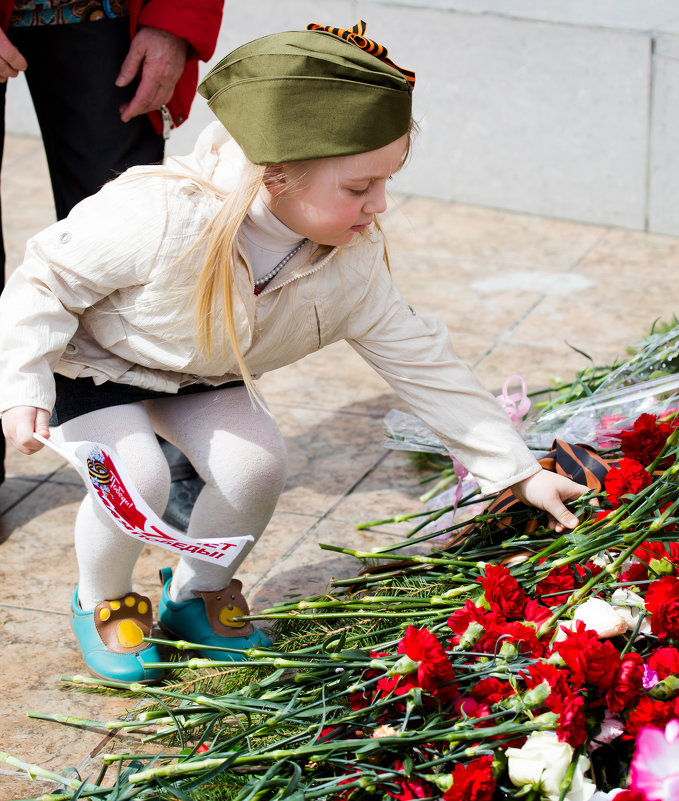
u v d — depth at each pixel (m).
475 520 2.47
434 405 2.41
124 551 2.41
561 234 5.18
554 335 4.20
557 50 5.04
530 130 5.24
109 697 2.43
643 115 4.98
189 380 2.40
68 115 3.04
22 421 2.14
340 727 1.99
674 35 4.78
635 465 2.29
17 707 2.40
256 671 2.34
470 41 5.19
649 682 1.97
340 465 3.42
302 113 2.01
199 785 1.90
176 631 2.59
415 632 1.92
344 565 2.90
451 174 5.48
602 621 1.97
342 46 2.04
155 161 3.15
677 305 4.43
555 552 2.29
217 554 2.14
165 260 2.15
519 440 2.39
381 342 2.41
